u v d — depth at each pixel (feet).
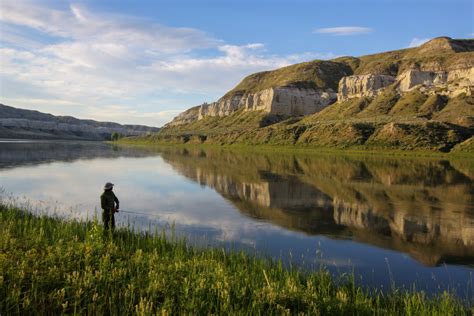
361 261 47.73
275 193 106.63
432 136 351.87
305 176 150.30
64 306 22.25
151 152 364.79
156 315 22.47
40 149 341.00
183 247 42.09
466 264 47.19
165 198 96.48
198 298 25.40
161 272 29.27
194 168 186.39
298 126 517.14
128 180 134.10
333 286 33.83
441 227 67.21
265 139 510.58
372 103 620.49
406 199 97.50
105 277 27.43
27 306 22.39
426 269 45.06
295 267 37.86
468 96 473.26
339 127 444.96
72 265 29.37
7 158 212.64
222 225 66.85
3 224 42.60
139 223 66.33
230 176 150.00
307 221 71.31
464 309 30.78
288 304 26.81
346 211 81.30
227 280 28.84
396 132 375.66
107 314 23.61
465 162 239.30
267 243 55.21
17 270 26.81
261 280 31.68
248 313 24.49
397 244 56.24
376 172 168.14
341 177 146.92
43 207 76.38
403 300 31.89
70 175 142.61
